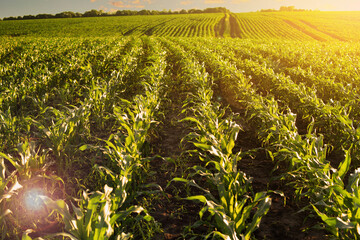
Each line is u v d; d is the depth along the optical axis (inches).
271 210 140.8
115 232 112.8
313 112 250.7
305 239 118.1
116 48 818.2
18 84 343.6
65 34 2471.7
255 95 277.6
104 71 519.5
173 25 2977.4
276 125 187.2
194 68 427.2
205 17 3644.2
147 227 124.6
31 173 141.0
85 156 201.5
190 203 150.0
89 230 87.5
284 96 324.8
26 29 2837.1
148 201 150.9
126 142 155.6
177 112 325.1
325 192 124.3
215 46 889.5
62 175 174.6
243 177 135.3
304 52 697.6
